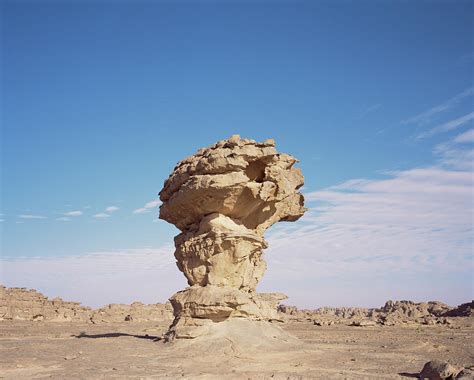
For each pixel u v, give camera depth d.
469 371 17.27
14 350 24.78
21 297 67.06
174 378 17.38
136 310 77.50
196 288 27.64
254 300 28.62
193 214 29.11
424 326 55.16
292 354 23.03
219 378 17.77
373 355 24.09
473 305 73.00
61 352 23.98
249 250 27.83
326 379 17.67
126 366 19.97
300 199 32.56
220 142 27.59
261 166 27.92
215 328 25.83
